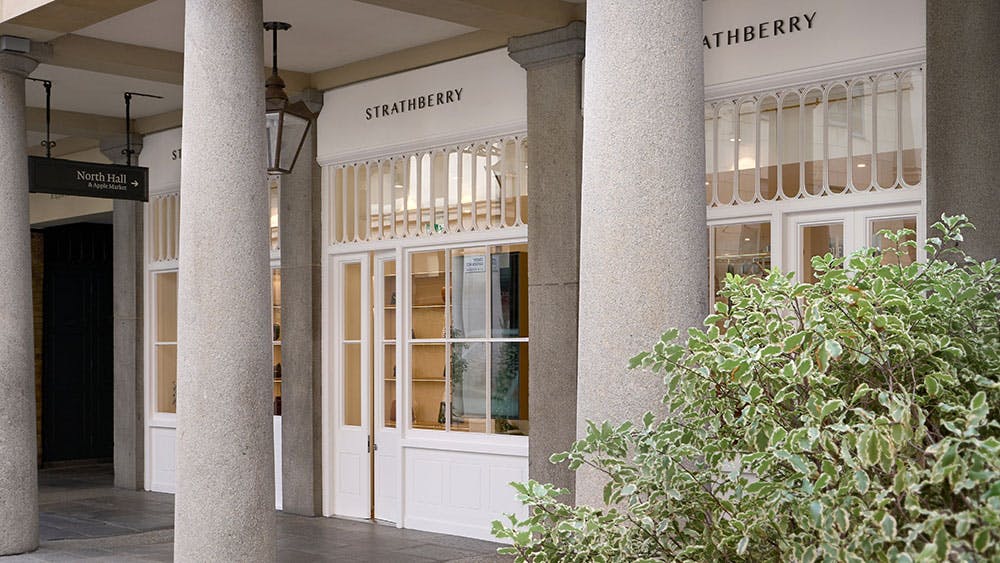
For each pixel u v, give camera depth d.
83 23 8.75
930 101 6.42
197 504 6.63
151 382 13.73
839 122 7.44
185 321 6.74
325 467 11.19
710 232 8.10
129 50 10.20
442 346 10.19
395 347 10.73
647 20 4.65
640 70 4.64
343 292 11.23
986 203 6.21
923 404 3.42
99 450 18.08
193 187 6.73
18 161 9.28
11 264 9.20
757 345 3.67
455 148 10.02
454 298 10.10
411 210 10.44
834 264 3.88
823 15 7.43
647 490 3.85
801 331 3.50
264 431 6.76
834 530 3.16
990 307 3.93
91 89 11.95
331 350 11.22
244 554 6.63
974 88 6.25
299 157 11.24
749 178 7.89
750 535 3.50
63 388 17.78
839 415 3.43
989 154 6.21
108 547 9.91
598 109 4.71
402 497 10.45
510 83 9.41
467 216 9.93
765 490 3.37
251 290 6.74
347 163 10.98
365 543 9.66
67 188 10.61
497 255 9.74
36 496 9.41
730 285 3.98
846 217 7.42
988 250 6.20
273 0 8.86
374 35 9.84
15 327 9.21
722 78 7.95
